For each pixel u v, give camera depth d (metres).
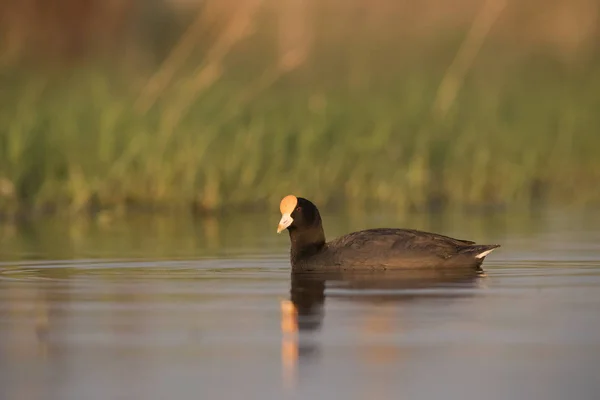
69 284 15.29
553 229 21.56
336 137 27.67
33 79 28.94
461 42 33.25
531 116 30.30
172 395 9.96
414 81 29.70
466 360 11.00
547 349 11.36
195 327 12.44
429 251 16.17
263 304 13.66
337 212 25.38
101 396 9.94
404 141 27.91
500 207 26.27
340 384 10.27
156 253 18.48
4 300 14.05
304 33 32.25
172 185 26.00
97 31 34.62
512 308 13.25
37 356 11.28
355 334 12.04
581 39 35.22
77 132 26.34
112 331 12.30
